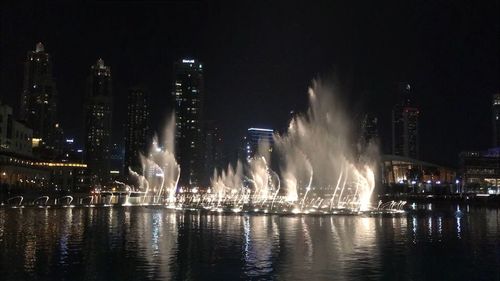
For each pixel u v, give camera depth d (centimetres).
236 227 5306
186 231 4816
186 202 13388
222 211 8406
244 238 4206
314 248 3569
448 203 14675
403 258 3138
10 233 4538
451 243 3934
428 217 7300
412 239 4197
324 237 4294
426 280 2502
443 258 3158
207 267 2800
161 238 4197
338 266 2834
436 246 3738
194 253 3306
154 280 2470
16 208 9344
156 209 9306
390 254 3300
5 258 3070
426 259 3112
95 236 4316
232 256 3183
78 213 7925
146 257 3139
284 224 5728
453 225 5778
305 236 4369
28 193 13412
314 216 7231
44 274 2592
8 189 12725
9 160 15388
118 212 8325
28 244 3734
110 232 4688
